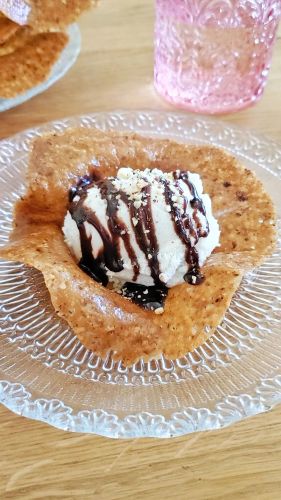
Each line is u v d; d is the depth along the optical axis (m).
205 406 0.17
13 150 0.25
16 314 0.20
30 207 0.22
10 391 0.17
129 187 0.21
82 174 0.23
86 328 0.18
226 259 0.20
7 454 0.17
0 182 0.24
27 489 0.16
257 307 0.20
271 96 0.29
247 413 0.17
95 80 0.30
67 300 0.18
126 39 0.32
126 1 0.34
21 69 0.27
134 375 0.18
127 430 0.16
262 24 0.25
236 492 0.16
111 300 0.19
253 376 0.18
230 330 0.19
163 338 0.18
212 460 0.16
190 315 0.19
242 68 0.27
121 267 0.20
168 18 0.26
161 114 0.27
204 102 0.28
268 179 0.25
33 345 0.19
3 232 0.23
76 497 0.16
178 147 0.24
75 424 0.16
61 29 0.27
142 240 0.20
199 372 0.18
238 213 0.22
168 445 0.17
